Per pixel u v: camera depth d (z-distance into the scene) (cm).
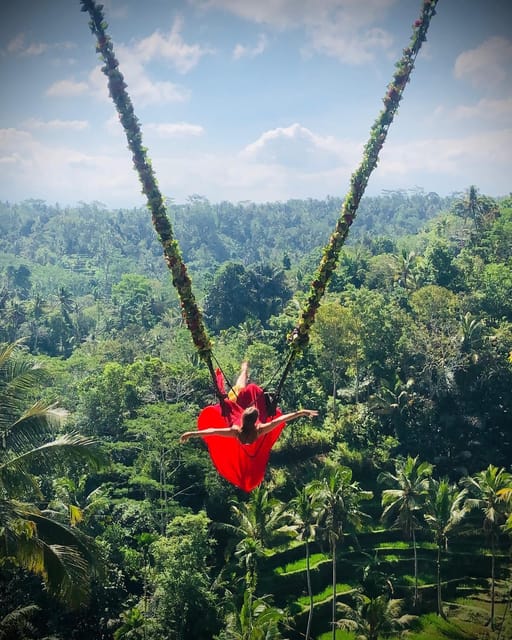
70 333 11525
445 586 5578
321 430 6612
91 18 1022
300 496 5012
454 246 12156
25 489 2261
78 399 6356
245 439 1007
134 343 8712
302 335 1097
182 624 4156
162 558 4456
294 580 5284
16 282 16325
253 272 11331
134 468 5225
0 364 2356
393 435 6962
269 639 3712
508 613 5288
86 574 2161
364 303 7694
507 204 14788
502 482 5256
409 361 7306
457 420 7069
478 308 8212
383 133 1082
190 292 1086
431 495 5616
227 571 5134
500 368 7206
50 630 3688
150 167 1063
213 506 5581
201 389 6438
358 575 5525
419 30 1066
